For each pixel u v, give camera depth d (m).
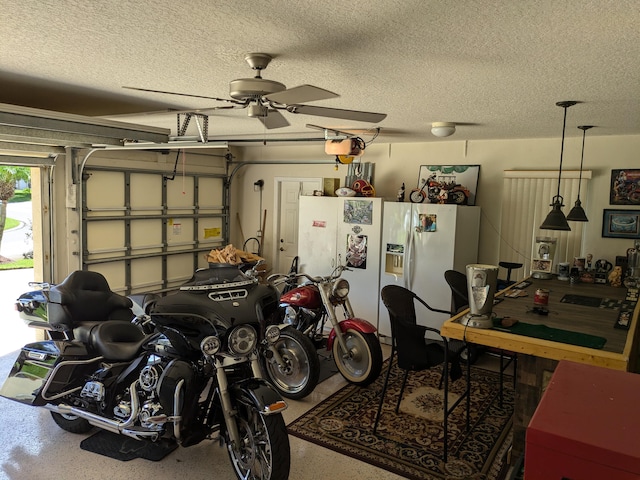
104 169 5.55
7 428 3.26
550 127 4.18
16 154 4.52
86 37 1.97
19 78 2.79
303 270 5.94
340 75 2.53
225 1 1.55
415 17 1.65
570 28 1.71
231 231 7.48
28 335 5.18
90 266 5.52
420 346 3.01
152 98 3.39
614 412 0.86
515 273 5.17
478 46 1.95
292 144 6.61
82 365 3.02
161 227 6.37
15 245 8.90
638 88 2.62
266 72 2.51
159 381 2.57
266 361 3.89
